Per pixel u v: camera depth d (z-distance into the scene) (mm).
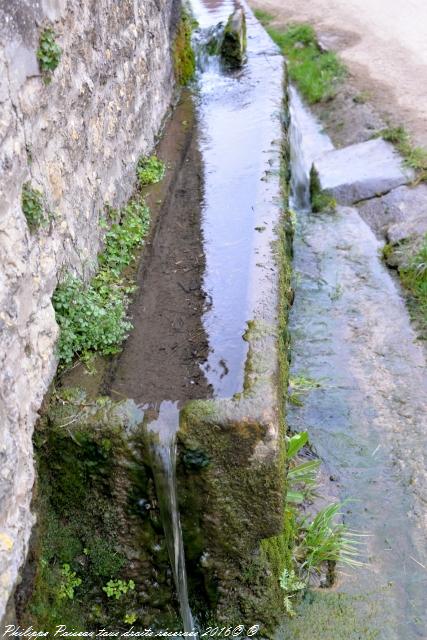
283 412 3385
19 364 2852
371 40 10992
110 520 3244
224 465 3090
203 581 3367
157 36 6250
